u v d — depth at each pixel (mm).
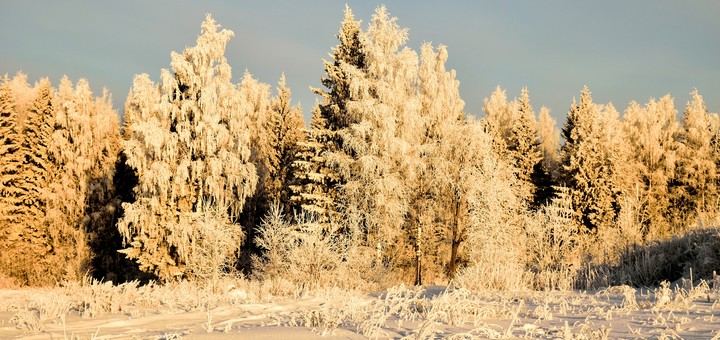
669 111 53656
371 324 5066
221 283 17859
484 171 29984
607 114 52031
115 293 10070
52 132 37625
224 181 27984
